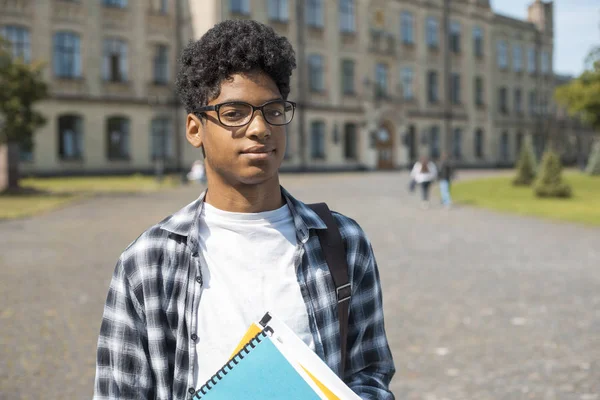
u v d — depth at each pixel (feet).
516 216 48.91
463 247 32.58
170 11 108.37
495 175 122.72
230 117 4.17
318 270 4.43
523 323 17.76
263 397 3.77
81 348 15.52
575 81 85.30
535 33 181.88
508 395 12.48
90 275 24.56
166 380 4.22
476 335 16.63
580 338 16.25
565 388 12.80
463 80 158.71
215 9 104.88
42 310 19.10
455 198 65.98
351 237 4.68
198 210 4.45
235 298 4.24
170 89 108.06
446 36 152.76
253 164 4.15
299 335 4.25
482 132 165.37
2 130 61.98
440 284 23.24
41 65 64.34
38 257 28.55
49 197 62.08
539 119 184.44
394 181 95.55
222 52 4.17
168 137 108.37
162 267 4.32
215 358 4.15
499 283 23.39
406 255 29.96
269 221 4.46
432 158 151.84
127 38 103.30
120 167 102.53
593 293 21.58
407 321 18.08
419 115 146.92
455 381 13.32
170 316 4.24
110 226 40.01
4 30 91.40
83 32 98.43
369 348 4.71
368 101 134.51
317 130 127.03
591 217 46.98
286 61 4.29
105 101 100.37
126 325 4.27
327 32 127.34
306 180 96.73
